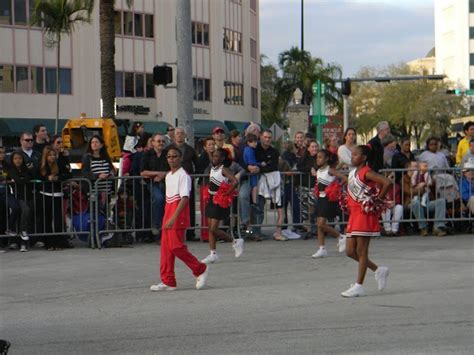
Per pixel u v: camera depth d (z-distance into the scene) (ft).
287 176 50.93
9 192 46.37
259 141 50.60
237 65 211.41
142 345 24.54
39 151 49.62
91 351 23.98
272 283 35.14
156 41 183.11
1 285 35.78
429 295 31.45
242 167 49.83
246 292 33.12
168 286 33.91
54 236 47.01
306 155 50.88
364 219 31.32
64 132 104.12
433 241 48.01
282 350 23.54
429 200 50.52
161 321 27.89
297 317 27.99
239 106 211.82
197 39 194.49
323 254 42.52
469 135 53.26
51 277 37.63
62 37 168.25
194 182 49.29
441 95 242.99
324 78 212.84
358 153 31.27
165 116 183.83
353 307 29.50
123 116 176.55
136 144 52.95
